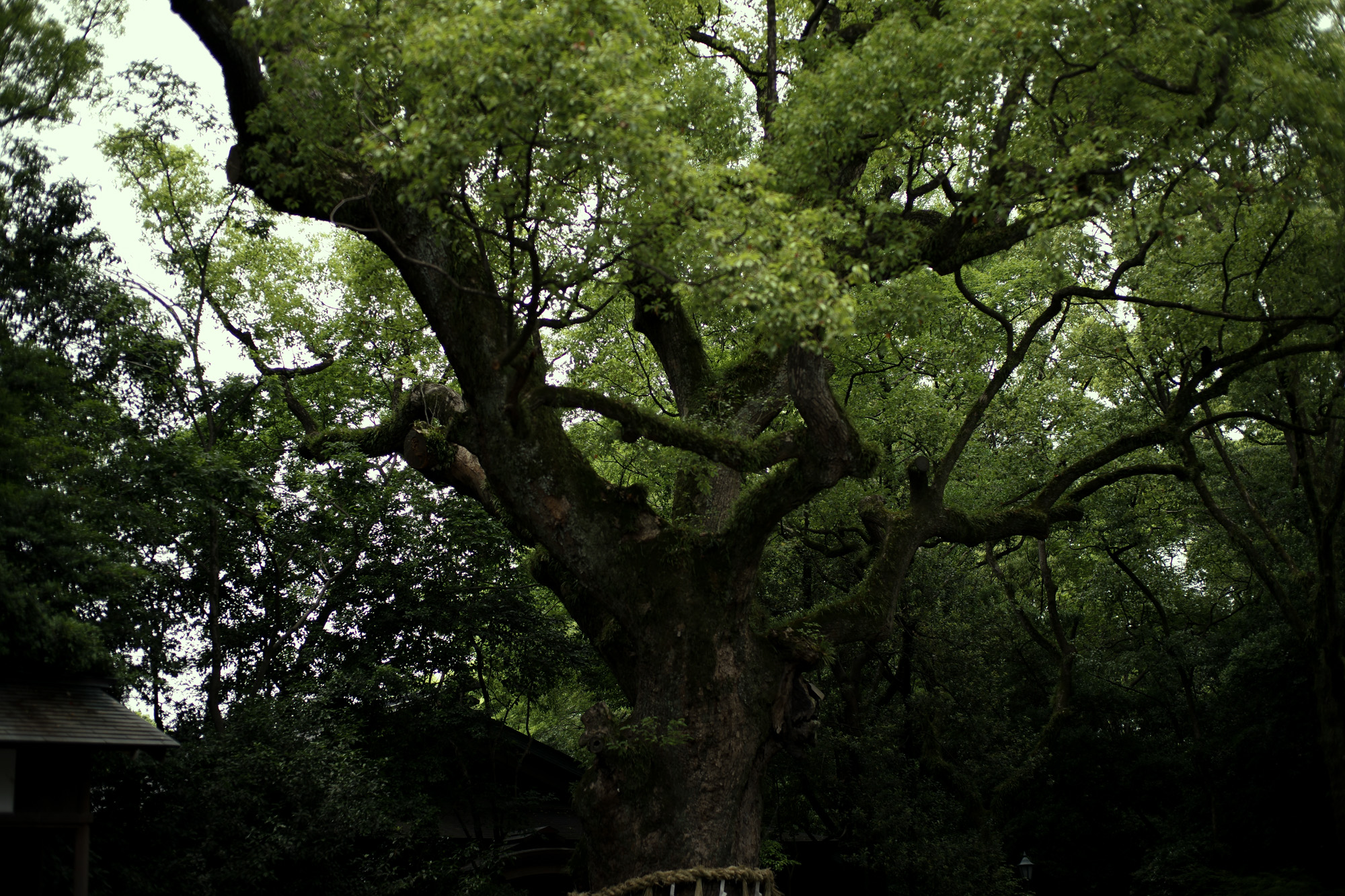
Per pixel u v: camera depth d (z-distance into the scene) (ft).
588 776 36.94
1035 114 35.96
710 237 27.91
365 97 31.83
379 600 57.77
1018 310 72.33
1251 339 51.57
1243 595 88.33
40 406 39.04
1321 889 64.08
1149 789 79.61
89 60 43.29
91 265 45.73
